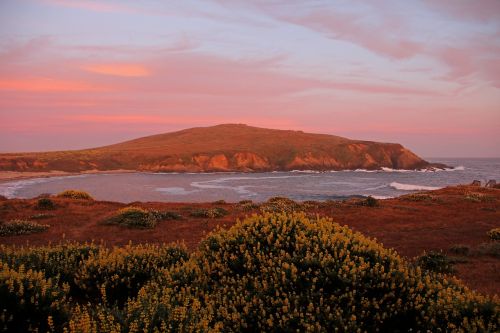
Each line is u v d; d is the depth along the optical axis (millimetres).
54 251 8875
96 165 177250
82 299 7090
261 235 7328
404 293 6027
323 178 128375
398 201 33406
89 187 89438
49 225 20156
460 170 184250
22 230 18078
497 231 18516
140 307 5195
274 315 5582
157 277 7176
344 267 6059
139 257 8258
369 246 6840
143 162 190000
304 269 6309
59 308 5383
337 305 5570
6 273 5672
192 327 4773
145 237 17969
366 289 5871
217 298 5930
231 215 25062
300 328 5246
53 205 26359
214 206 30969
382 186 92562
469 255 14680
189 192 77688
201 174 162750
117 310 5309
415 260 12984
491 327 5172
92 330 4543
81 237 17703
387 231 20422
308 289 5840
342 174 158750
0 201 28797
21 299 5250
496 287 10188
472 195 36219
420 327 5535
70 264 7926
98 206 28547
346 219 24156
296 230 7375
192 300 5840
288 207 27562
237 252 7043
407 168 191875
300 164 198125
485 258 14109
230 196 69312
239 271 6766
